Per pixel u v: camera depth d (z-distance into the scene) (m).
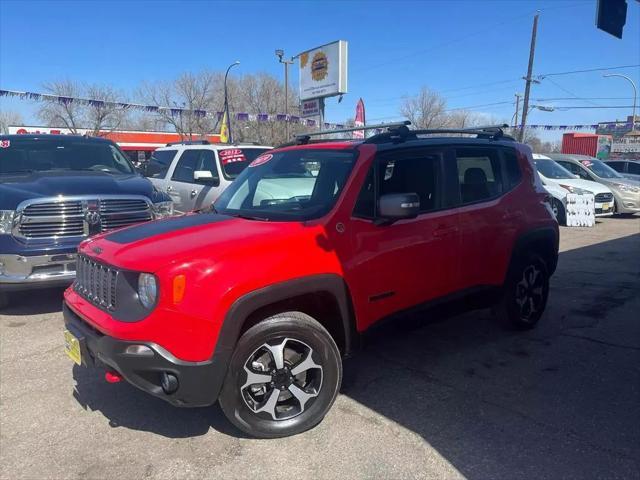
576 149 41.81
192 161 9.54
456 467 3.01
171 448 3.26
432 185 4.21
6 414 3.71
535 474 2.93
